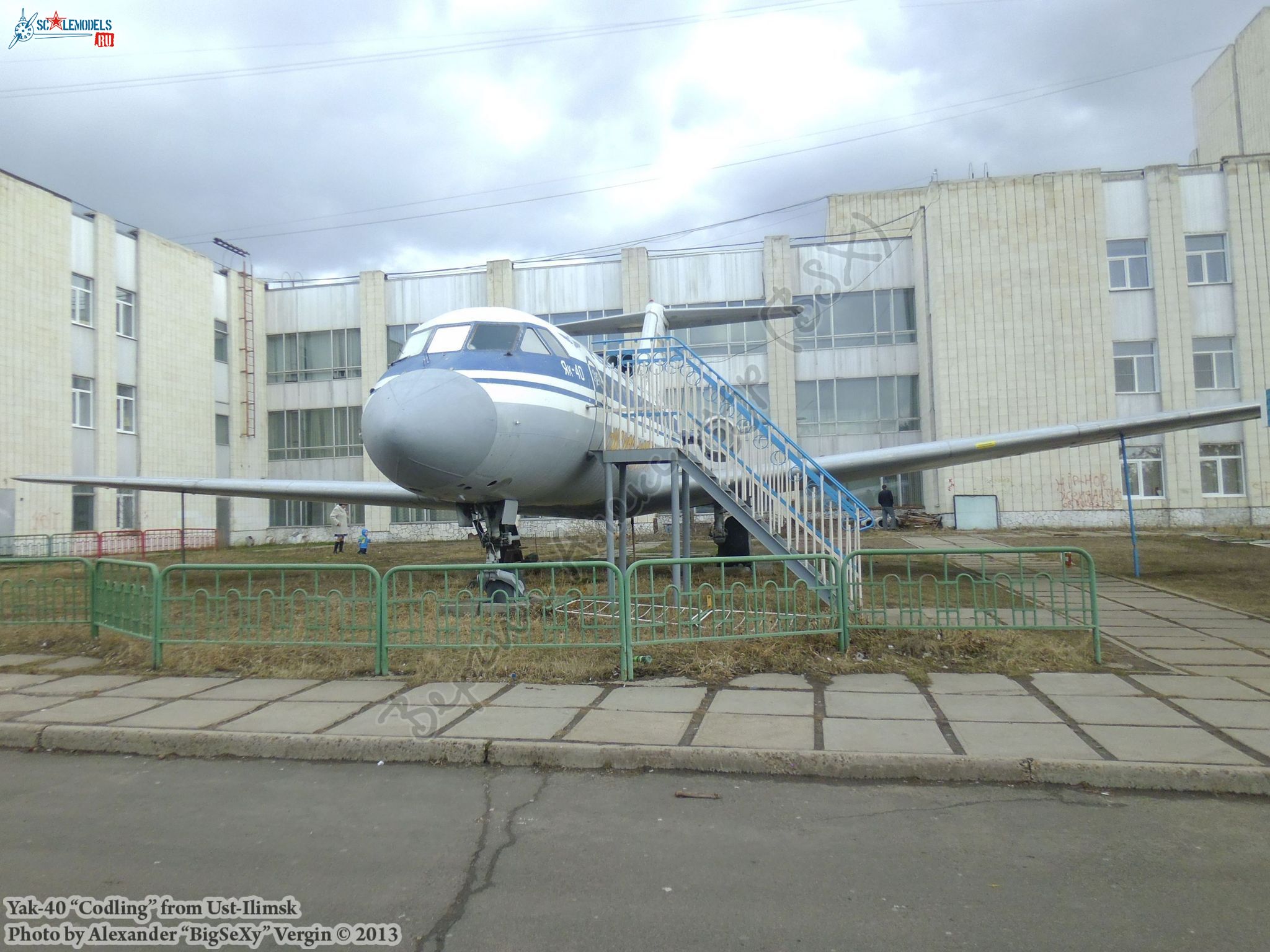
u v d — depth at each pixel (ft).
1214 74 131.23
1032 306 95.20
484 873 11.91
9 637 30.71
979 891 11.05
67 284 85.66
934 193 97.04
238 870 12.16
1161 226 95.55
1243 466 93.81
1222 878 11.32
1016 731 17.42
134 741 18.43
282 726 18.81
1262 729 17.29
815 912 10.53
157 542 94.53
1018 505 94.58
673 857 12.34
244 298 113.19
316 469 114.93
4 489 78.18
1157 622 30.73
